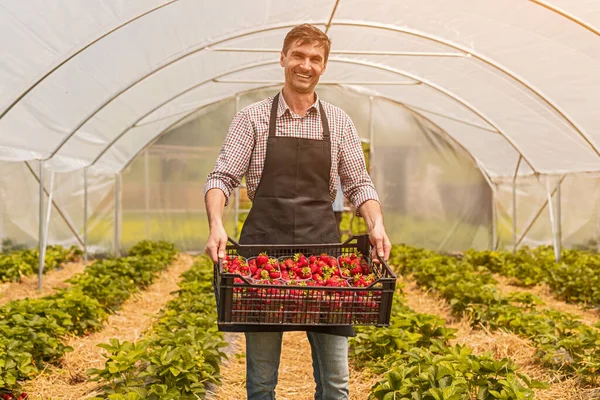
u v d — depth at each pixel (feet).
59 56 23.73
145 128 44.39
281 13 27.35
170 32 26.94
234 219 48.67
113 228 46.19
